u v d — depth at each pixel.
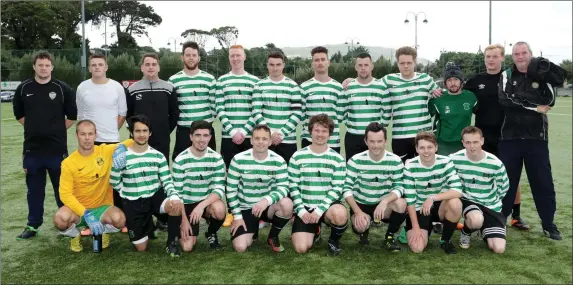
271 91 4.55
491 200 4.01
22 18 44.19
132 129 3.86
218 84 4.69
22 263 3.59
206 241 4.16
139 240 3.83
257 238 4.26
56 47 47.72
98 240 3.79
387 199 3.85
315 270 3.44
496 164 3.94
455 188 3.87
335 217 3.70
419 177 3.99
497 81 4.47
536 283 3.19
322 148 3.94
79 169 3.83
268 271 3.42
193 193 4.04
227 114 4.67
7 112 19.58
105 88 4.38
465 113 4.47
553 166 7.32
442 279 3.26
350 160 4.07
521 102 4.14
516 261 3.61
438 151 4.59
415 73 4.64
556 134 11.43
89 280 3.26
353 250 3.90
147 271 3.43
